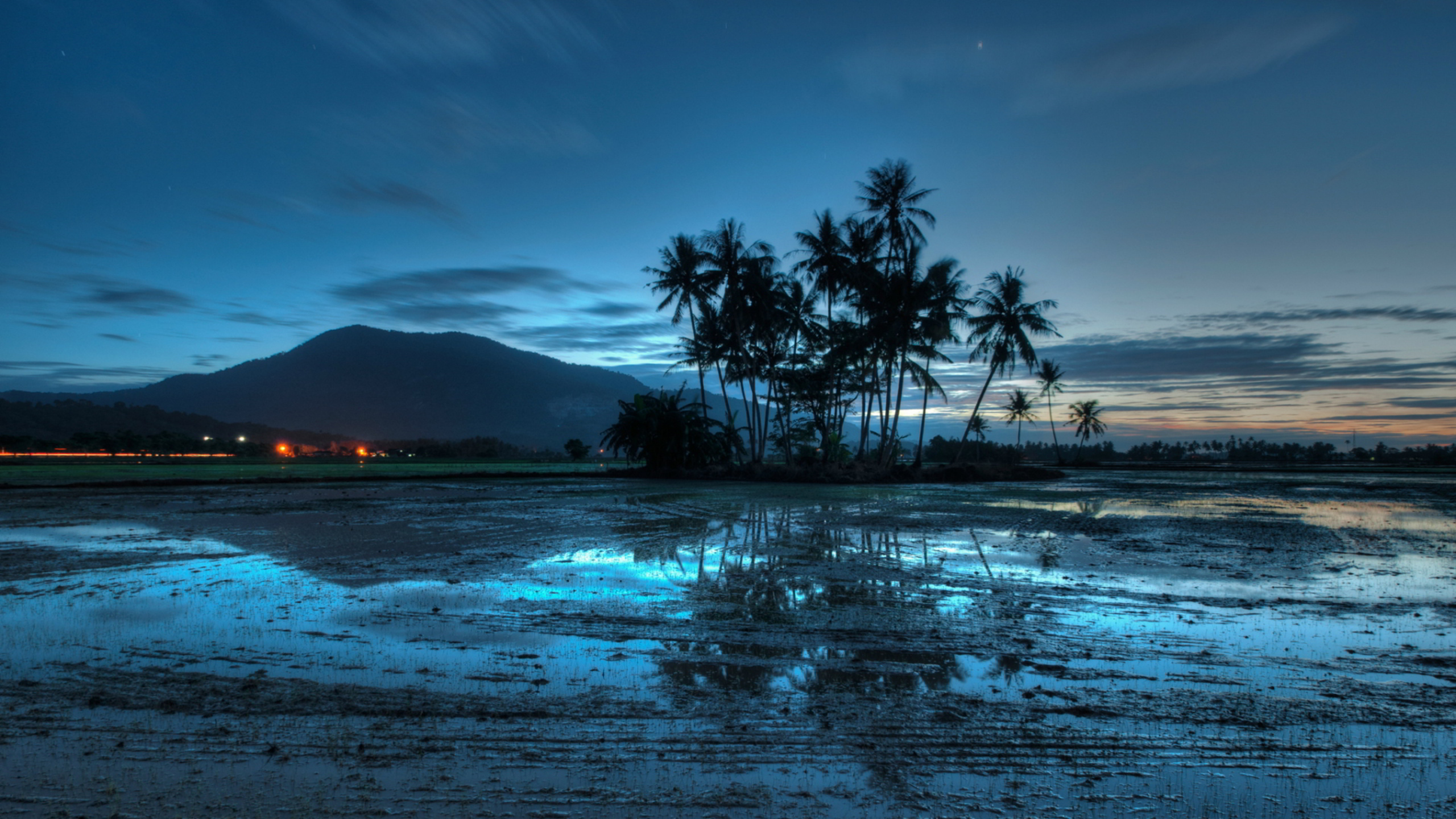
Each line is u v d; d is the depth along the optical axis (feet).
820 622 23.81
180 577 31.09
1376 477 172.45
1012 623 23.81
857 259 135.13
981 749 13.85
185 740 13.89
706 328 152.35
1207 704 16.26
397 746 13.70
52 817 10.98
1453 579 32.12
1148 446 445.37
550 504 71.92
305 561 35.70
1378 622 23.99
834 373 151.53
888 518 60.03
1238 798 11.99
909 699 16.53
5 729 14.37
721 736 14.39
